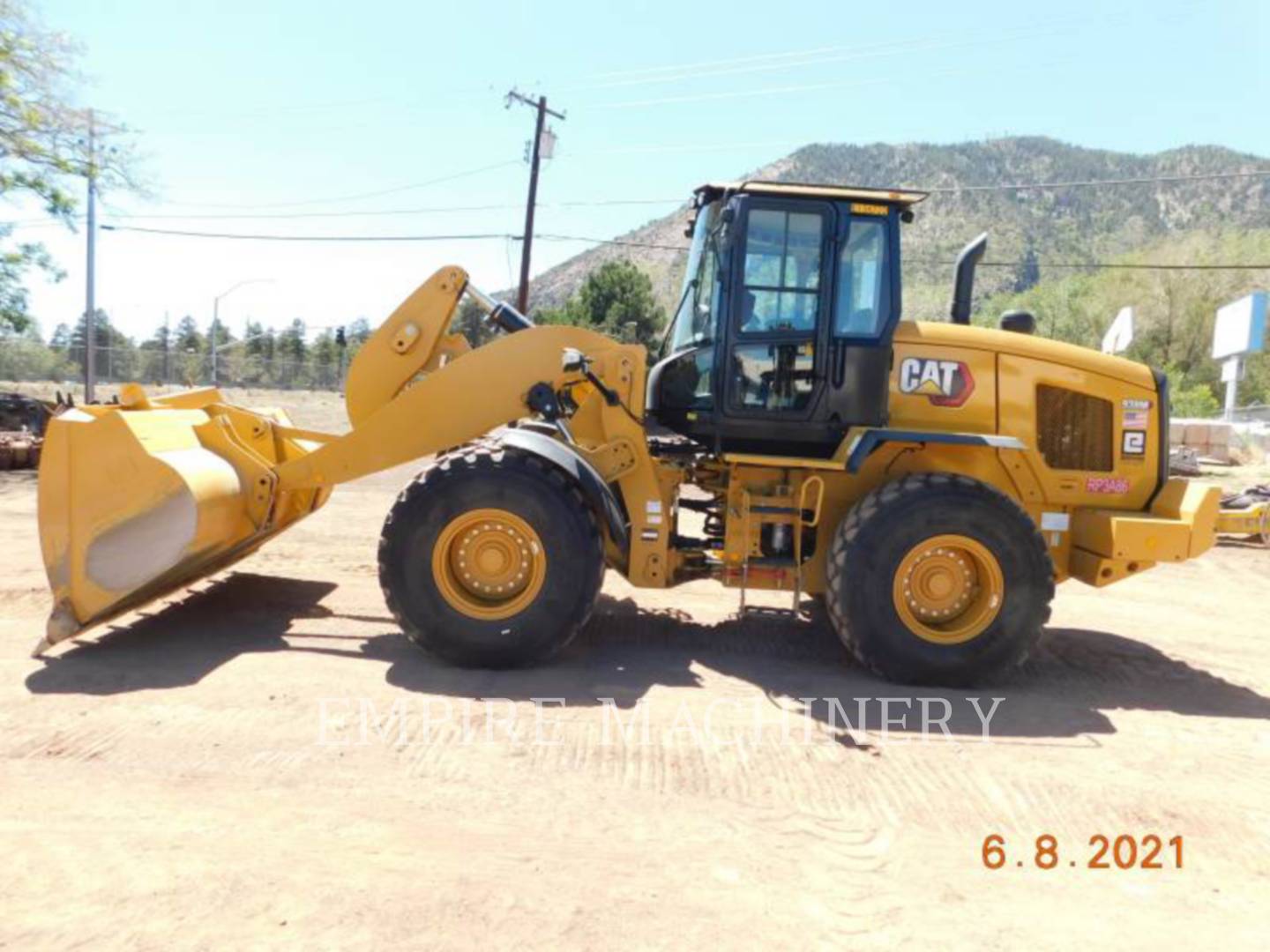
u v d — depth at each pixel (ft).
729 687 16.83
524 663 17.10
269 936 8.68
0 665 16.21
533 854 10.48
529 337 18.48
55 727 13.42
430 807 11.46
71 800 11.23
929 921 9.55
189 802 11.30
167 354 141.18
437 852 10.42
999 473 19.12
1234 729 15.98
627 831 11.13
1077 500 19.35
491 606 17.02
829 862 10.67
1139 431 19.43
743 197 18.11
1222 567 32.78
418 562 16.84
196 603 20.84
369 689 15.60
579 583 16.89
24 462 49.62
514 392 18.53
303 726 13.80
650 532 18.39
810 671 18.10
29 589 21.57
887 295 18.31
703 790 12.38
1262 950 9.30
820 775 13.07
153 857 10.01
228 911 9.05
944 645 17.15
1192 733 15.67
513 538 16.98
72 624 16.60
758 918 9.45
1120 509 19.43
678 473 19.01
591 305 144.36
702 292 19.79
